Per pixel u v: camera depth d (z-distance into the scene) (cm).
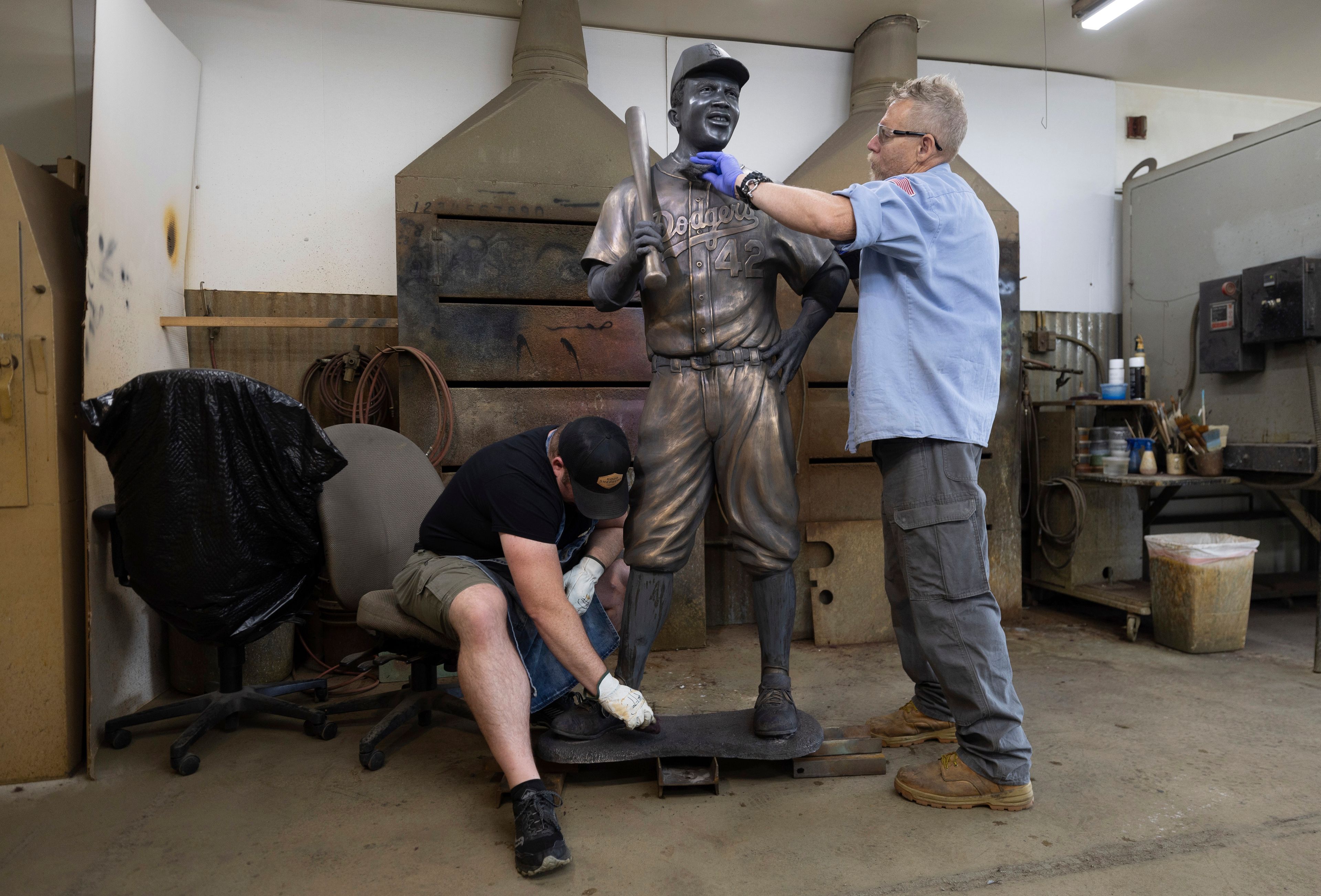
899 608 217
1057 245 422
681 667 307
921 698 225
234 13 325
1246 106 450
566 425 188
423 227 307
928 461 183
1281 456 334
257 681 283
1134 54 399
